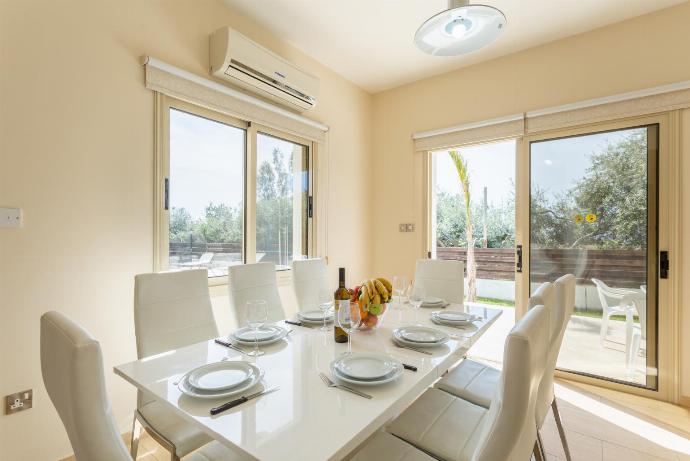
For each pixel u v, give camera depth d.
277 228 2.96
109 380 1.88
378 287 1.55
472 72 3.27
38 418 1.65
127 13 1.96
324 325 1.61
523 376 0.75
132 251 1.98
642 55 2.49
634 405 2.32
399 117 3.75
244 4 2.46
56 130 1.70
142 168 2.03
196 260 2.37
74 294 1.76
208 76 2.36
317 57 3.18
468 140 3.25
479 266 6.00
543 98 2.89
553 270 2.86
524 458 0.89
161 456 1.77
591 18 2.55
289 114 2.91
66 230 1.74
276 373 1.12
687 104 2.30
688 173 2.31
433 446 1.19
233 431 0.80
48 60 1.68
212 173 2.47
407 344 1.36
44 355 0.79
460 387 1.64
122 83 1.94
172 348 1.57
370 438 1.21
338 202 3.52
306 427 0.81
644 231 2.49
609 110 2.57
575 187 2.76
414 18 2.62
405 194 3.71
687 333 2.31
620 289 2.58
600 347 2.65
